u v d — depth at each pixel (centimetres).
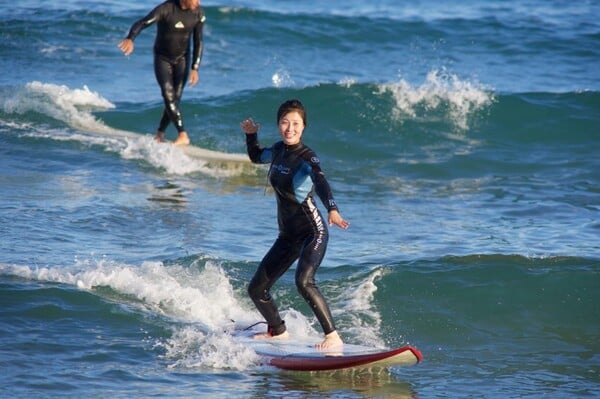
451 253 3744
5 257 3441
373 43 8350
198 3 5162
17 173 4691
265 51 7969
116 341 2870
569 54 8250
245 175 4953
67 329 2914
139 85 6850
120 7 8712
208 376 2680
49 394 2475
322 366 2702
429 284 3403
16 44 7588
